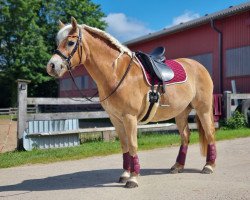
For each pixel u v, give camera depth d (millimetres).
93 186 5844
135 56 5879
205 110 6688
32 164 8016
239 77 17828
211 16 20094
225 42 18594
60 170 7266
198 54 20312
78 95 32531
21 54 37531
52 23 41438
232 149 9219
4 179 6559
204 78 6738
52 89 43219
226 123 13602
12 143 12109
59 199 5133
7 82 40750
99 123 19875
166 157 8398
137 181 5750
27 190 5703
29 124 9805
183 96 6277
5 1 37969
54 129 10195
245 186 5523
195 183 5785
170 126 12219
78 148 9633
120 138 6020
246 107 14000
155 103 5832
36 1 38375
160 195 5141
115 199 5023
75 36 5348
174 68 6352
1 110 35469
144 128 11773
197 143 10328
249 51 17281
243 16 17594
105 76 5496
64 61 5262
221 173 6473
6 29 38156
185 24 22641
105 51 5562
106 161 8133
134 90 5570
